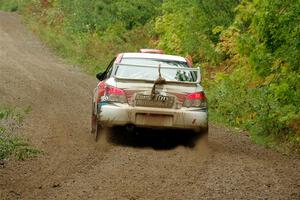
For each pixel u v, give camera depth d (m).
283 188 12.99
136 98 17.20
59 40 54.50
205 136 17.64
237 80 27.06
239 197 12.07
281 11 19.86
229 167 15.03
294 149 19.03
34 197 11.66
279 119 19.88
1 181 12.88
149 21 53.12
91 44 49.69
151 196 11.89
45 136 18.53
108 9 56.34
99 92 18.17
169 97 17.22
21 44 55.47
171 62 18.98
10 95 28.22
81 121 22.38
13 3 81.62
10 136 17.39
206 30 37.09
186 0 39.75
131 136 19.14
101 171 14.02
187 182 13.20
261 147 19.16
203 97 17.48
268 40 20.66
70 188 12.38
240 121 23.81
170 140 18.83
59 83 34.53
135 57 19.06
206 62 36.44
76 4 60.72
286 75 20.19
